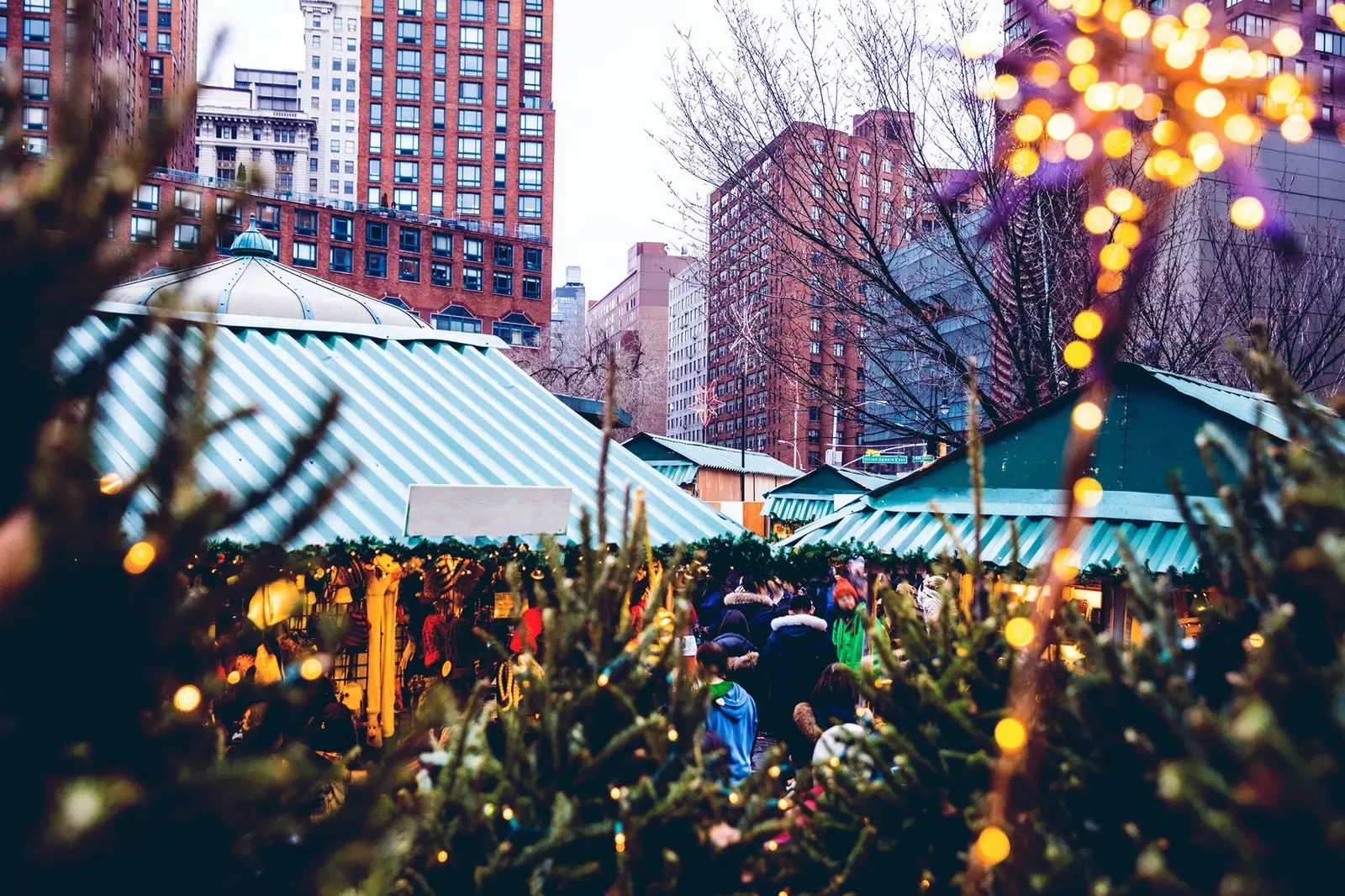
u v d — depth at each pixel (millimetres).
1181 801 1710
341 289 11844
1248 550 2463
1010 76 2498
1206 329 13906
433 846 2875
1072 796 2711
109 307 7156
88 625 1646
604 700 3299
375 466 7555
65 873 1380
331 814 1986
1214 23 2209
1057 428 9078
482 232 72062
